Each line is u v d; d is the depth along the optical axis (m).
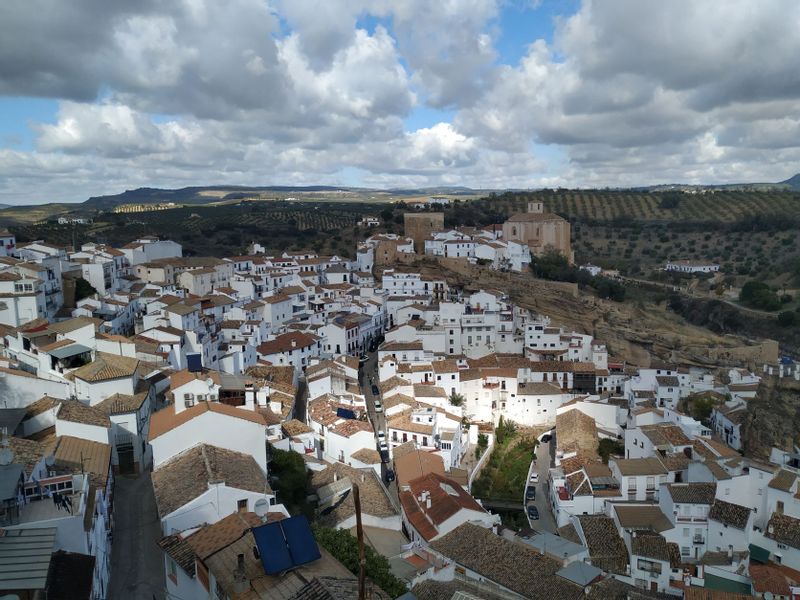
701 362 168.50
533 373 135.88
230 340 126.69
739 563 76.44
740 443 112.94
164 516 52.12
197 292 167.62
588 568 68.50
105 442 65.94
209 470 56.59
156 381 86.31
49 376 84.62
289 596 36.16
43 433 68.06
